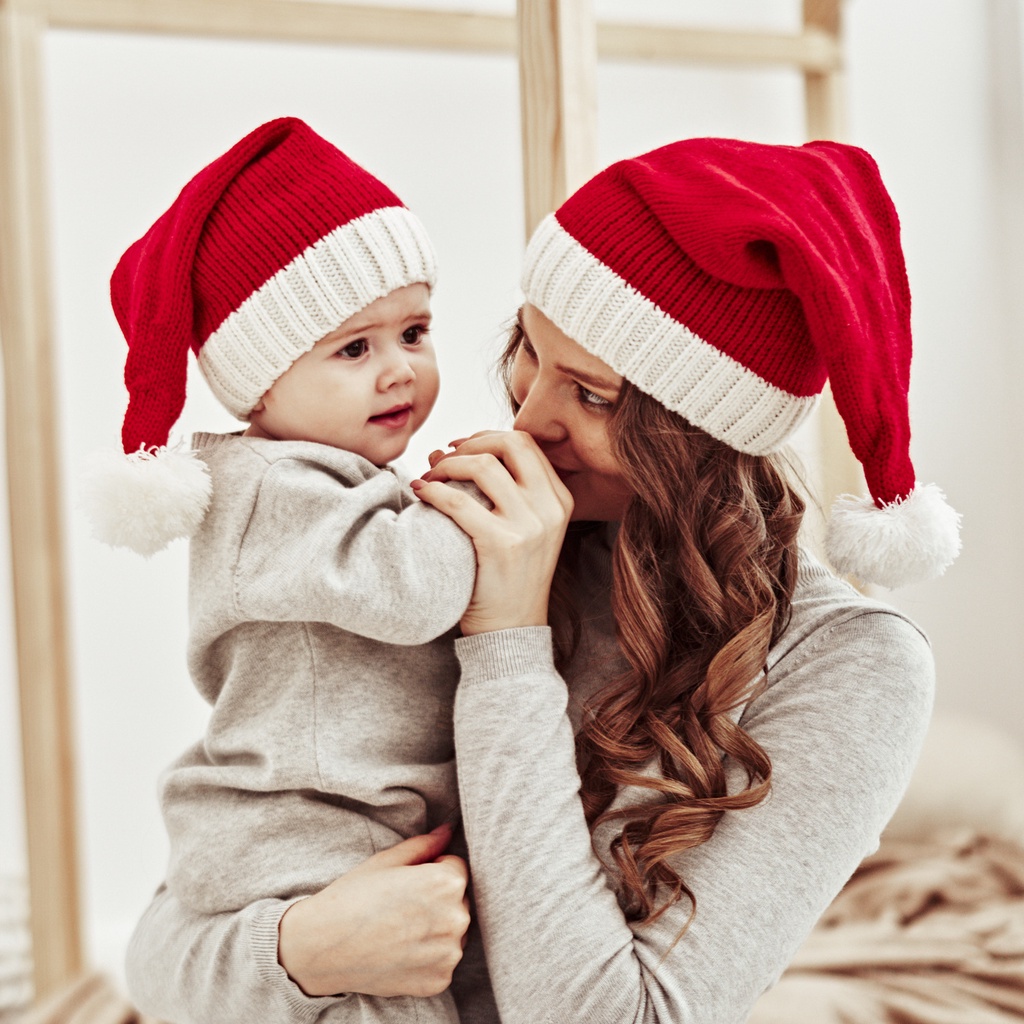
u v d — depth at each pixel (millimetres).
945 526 936
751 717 998
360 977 893
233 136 2736
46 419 2375
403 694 1014
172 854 1043
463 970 1020
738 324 950
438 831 988
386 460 1052
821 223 932
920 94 3375
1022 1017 1948
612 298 959
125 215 2693
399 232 995
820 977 2127
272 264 963
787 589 1047
